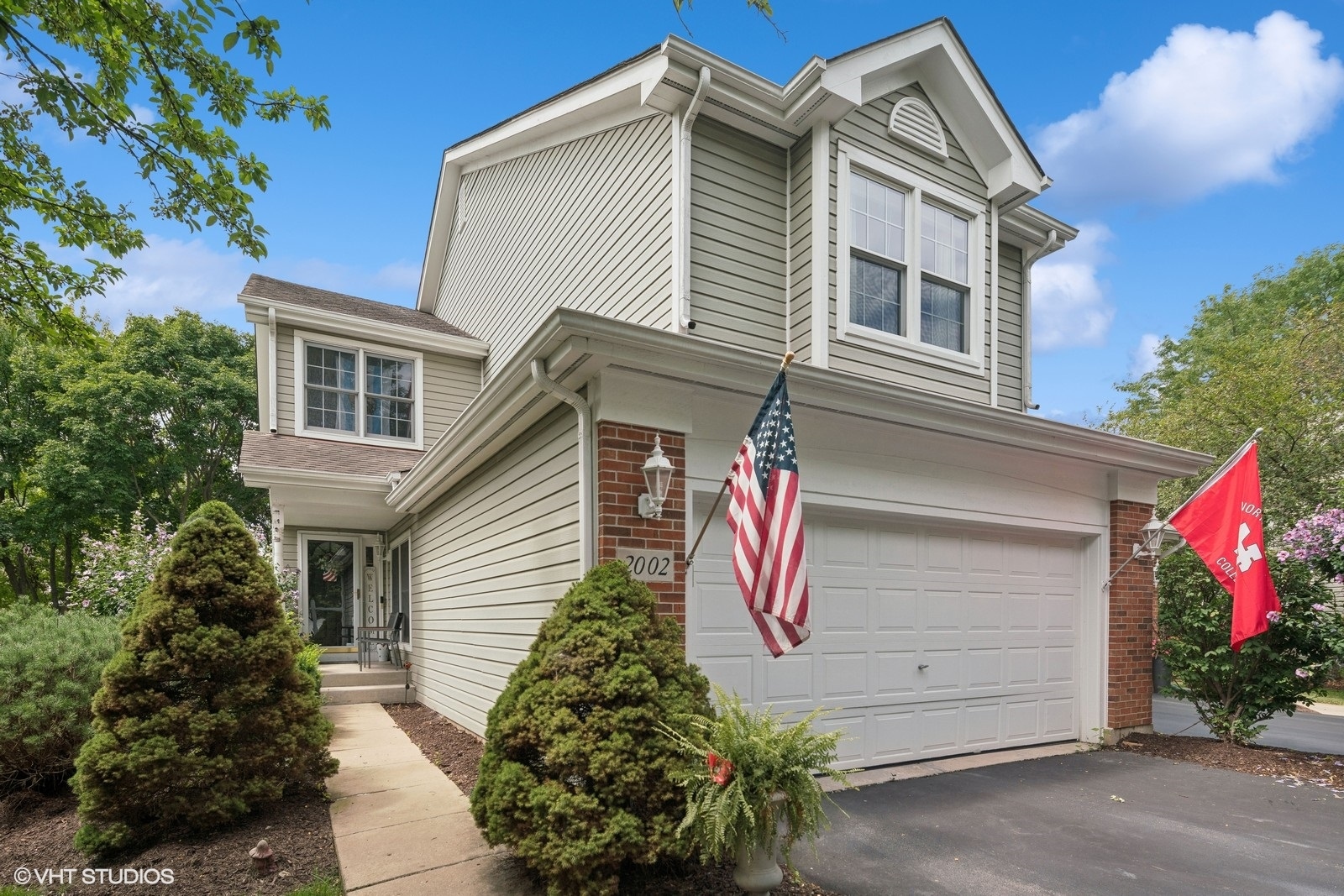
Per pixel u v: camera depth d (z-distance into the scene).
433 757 6.59
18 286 6.05
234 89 4.87
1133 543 7.80
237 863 4.13
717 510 5.46
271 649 4.84
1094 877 4.11
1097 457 7.29
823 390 5.41
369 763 6.31
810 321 6.77
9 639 5.50
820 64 6.54
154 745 4.32
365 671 10.51
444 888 3.76
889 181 7.34
